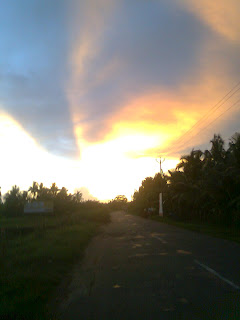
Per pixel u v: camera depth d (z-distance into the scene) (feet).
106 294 24.50
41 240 54.44
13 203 155.12
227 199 94.48
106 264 37.81
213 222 110.22
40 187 171.83
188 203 128.98
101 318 19.19
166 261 37.58
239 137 86.07
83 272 33.68
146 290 24.90
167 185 162.91
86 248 53.47
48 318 19.44
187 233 75.56
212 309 19.72
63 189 167.43
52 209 147.33
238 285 25.25
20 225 88.12
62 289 26.68
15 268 31.45
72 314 20.17
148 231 83.30
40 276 28.35
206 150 115.03
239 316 18.40
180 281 27.27
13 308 19.90
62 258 38.37
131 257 41.88
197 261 36.63
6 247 42.78
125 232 82.43
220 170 97.66
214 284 25.80
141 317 18.95
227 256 39.83
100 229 95.91
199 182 119.85
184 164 133.49
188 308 20.11
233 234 68.74
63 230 71.10
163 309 20.17
